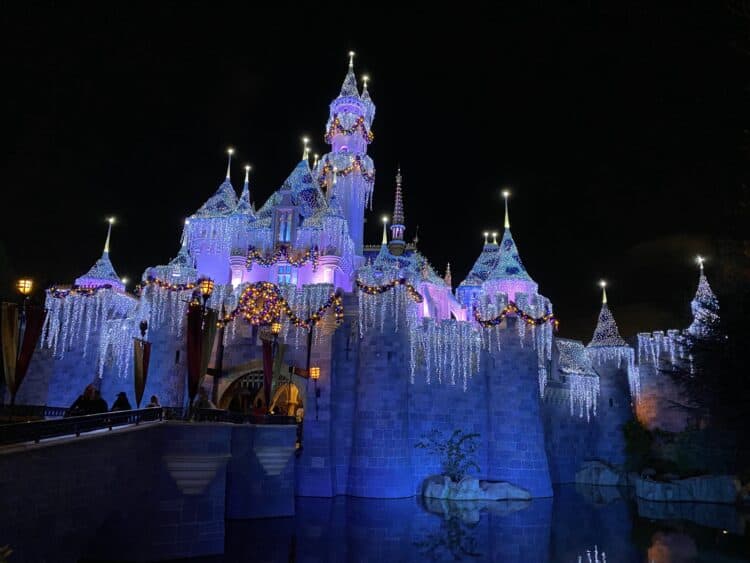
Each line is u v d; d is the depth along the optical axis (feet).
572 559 68.59
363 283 119.75
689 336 99.40
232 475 83.35
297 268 129.49
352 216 152.46
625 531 86.12
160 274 120.78
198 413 72.33
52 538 42.45
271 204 137.90
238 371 116.47
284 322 118.62
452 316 155.43
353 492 111.14
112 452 52.21
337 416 116.57
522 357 129.90
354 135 161.07
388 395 115.03
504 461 125.29
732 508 111.14
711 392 93.86
